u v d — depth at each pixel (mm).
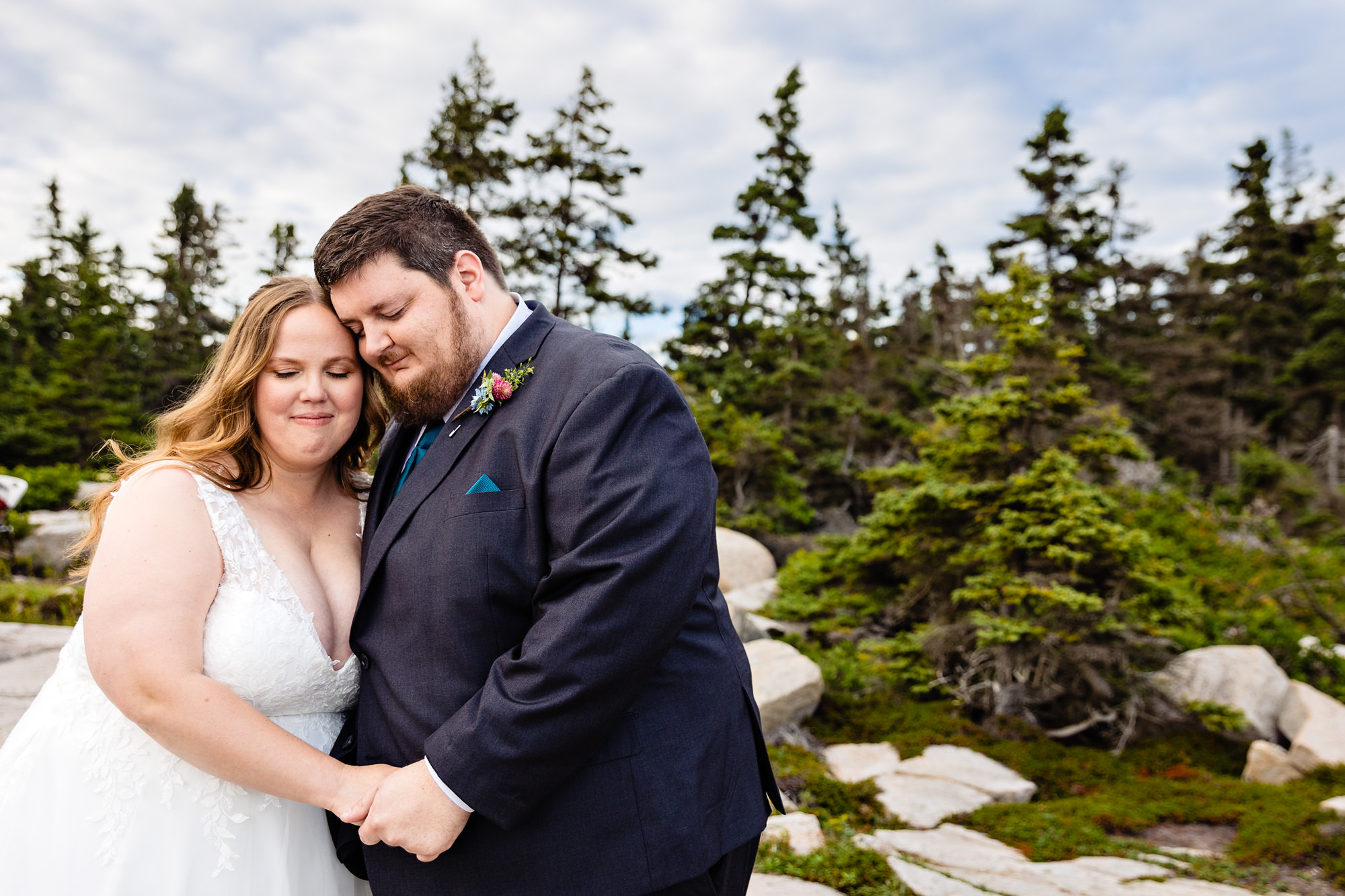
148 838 1603
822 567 8906
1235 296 32969
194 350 34031
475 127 19453
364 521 2031
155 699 1468
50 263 39125
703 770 1647
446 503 1664
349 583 1921
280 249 38375
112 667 1477
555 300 19406
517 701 1422
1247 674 6781
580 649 1412
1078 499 6074
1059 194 23969
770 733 5918
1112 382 22297
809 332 20250
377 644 1700
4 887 1579
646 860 1549
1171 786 5426
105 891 1573
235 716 1504
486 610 1581
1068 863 4059
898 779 5227
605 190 19328
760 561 11328
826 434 20438
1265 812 4855
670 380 1679
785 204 21516
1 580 10195
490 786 1432
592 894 1526
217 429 1774
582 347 1721
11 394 23797
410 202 1749
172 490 1634
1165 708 6609
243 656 1601
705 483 1612
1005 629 6031
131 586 1508
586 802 1539
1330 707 6316
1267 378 31516
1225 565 11195
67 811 1616
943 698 6895
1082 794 5359
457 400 1796
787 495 16219
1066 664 6414
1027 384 6574
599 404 1563
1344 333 27734
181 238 42906
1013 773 5441
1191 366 29500
